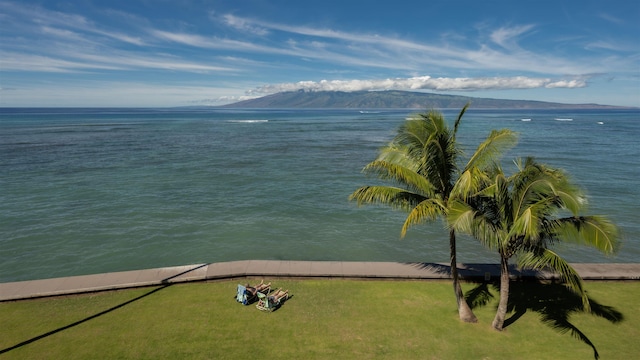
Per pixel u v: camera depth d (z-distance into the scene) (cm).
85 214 2708
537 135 8775
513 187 948
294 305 1219
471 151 5094
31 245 2155
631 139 7769
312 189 3534
